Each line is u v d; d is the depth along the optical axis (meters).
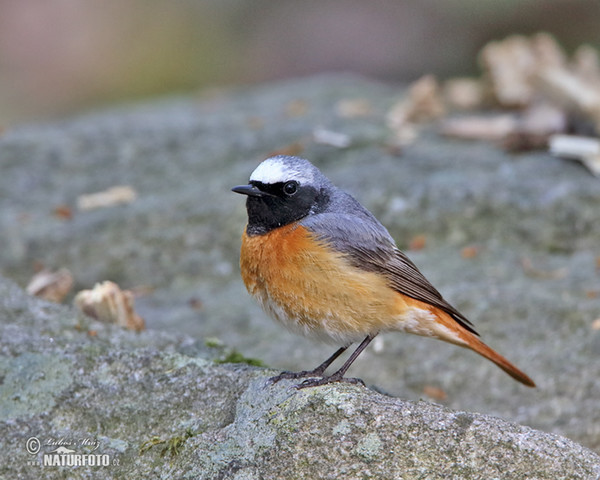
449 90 17.98
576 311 10.21
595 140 14.25
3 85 20.44
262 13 21.94
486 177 13.28
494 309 10.31
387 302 7.70
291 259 7.56
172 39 21.31
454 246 12.18
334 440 6.22
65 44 20.95
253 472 6.18
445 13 20.98
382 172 13.50
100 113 18.19
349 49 21.36
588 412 8.77
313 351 9.95
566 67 16.55
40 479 6.47
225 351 8.54
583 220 12.24
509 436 6.12
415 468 6.01
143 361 7.48
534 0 19.97
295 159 7.99
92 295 8.87
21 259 11.95
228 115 17.03
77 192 13.79
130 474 6.47
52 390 7.21
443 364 9.66
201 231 12.45
